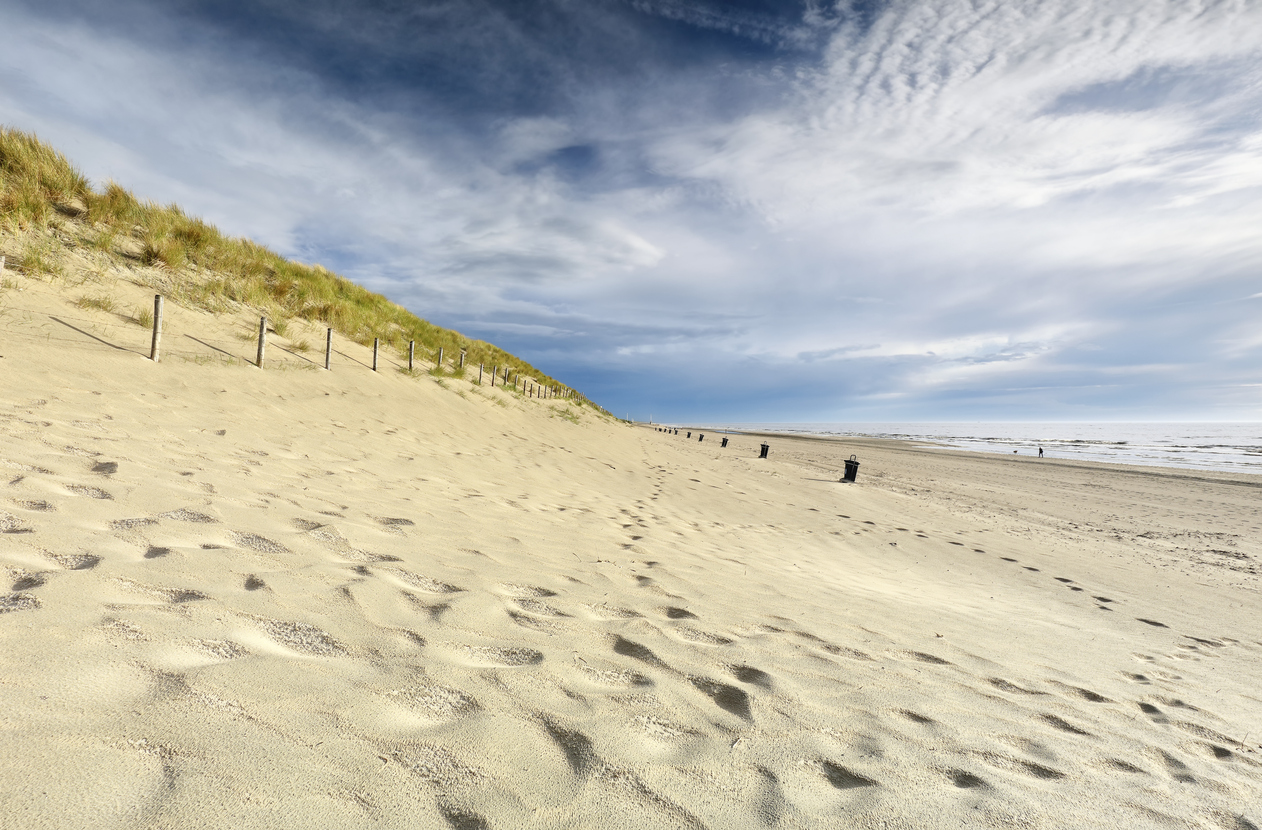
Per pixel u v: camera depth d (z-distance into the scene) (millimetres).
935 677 2572
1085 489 18453
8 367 5207
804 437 85750
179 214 12680
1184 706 2750
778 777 1489
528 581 2979
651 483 9375
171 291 9859
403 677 1664
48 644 1428
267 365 8961
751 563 4637
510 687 1736
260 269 13492
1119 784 1801
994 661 2988
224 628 1732
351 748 1270
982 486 17844
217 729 1232
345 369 10688
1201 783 1913
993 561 6742
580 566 3502
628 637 2414
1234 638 4527
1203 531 11289
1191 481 21938
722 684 2076
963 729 2027
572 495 6699
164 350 7531
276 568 2369
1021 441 69938
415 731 1396
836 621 3266
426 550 3141
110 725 1171
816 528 7488
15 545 2041
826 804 1397
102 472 3225
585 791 1288
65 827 915
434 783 1211
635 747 1518
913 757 1735
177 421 5340
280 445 5520
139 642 1531
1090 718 2381
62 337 6512
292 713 1354
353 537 3070
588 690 1822
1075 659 3293
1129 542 9594
